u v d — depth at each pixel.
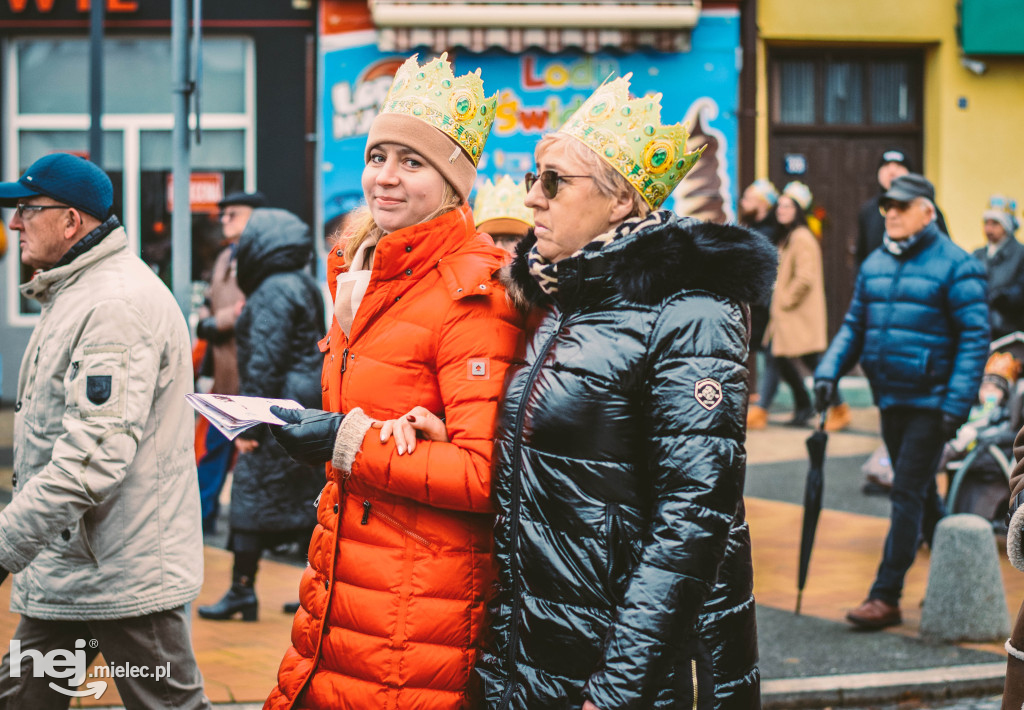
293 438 2.79
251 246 6.14
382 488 2.75
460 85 2.95
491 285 2.81
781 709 5.02
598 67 12.98
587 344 2.50
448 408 2.77
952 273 6.14
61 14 13.23
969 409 6.06
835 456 10.80
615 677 2.29
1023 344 7.86
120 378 3.26
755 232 2.47
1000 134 14.00
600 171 2.62
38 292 3.46
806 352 12.02
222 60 13.25
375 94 12.87
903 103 14.20
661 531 2.35
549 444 2.51
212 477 8.04
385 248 2.84
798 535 8.09
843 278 14.23
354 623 2.80
